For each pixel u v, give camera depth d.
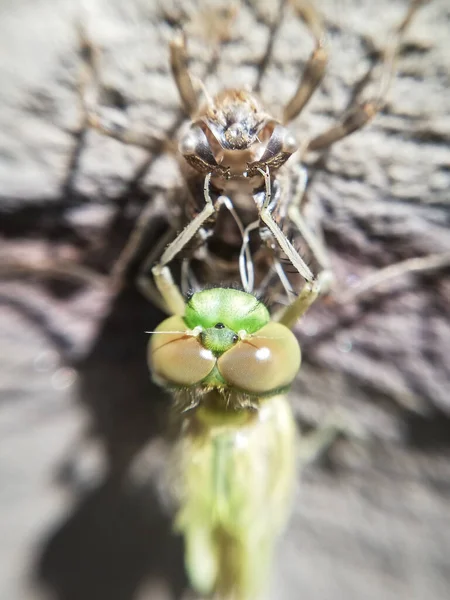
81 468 0.05
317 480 0.05
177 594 0.05
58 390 0.05
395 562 0.05
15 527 0.05
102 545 0.05
